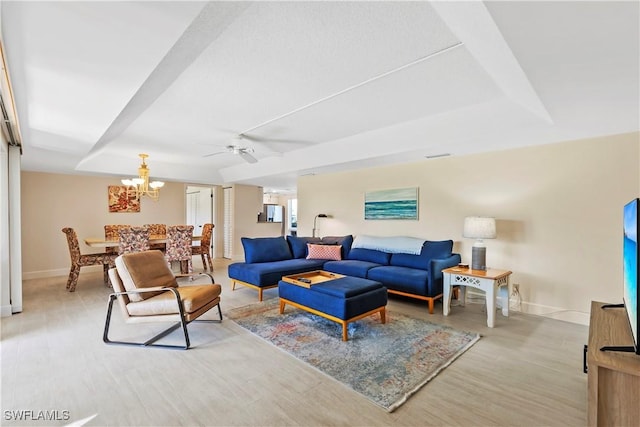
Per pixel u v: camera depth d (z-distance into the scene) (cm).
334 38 186
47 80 188
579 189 326
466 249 411
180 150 491
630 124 273
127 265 282
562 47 142
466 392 197
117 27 137
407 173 473
